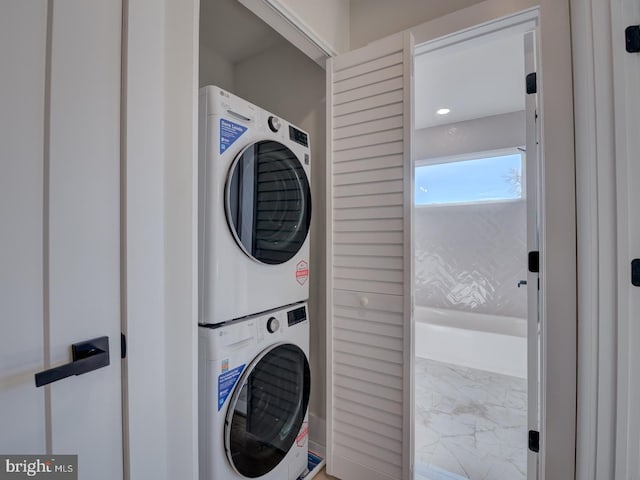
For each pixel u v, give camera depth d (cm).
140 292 71
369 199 139
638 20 89
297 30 132
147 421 72
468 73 229
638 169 89
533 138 122
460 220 331
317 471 153
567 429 108
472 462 154
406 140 130
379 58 136
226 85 204
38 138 55
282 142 131
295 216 139
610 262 93
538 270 120
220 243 104
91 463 62
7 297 52
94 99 63
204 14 160
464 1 129
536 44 118
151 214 73
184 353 82
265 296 123
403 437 129
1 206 51
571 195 107
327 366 150
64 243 58
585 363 100
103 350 64
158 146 75
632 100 89
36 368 55
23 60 53
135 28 70
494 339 271
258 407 119
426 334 301
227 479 105
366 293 140
